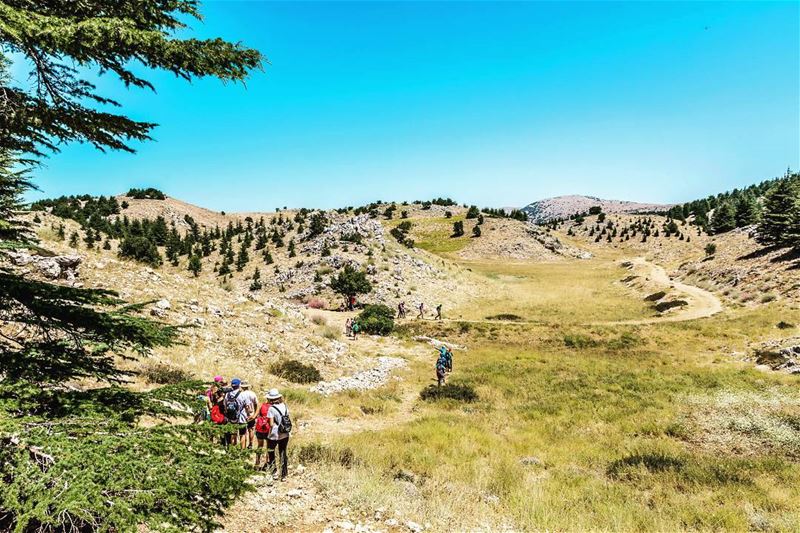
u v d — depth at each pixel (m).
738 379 21.70
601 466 12.78
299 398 18.58
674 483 11.27
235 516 7.48
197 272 72.75
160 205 173.62
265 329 26.91
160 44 4.03
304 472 10.12
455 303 58.28
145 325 5.16
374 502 8.79
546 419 17.58
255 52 4.61
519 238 129.12
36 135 4.32
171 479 3.43
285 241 84.31
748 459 12.61
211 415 10.20
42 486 3.06
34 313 4.52
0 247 5.42
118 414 4.05
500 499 10.28
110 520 3.01
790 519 8.88
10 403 3.64
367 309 43.97
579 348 34.47
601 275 84.94
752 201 96.62
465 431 15.58
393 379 25.27
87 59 4.16
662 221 173.12
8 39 3.79
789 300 38.56
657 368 26.81
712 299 49.62
